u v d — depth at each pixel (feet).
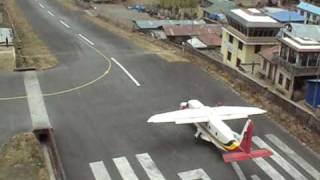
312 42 208.03
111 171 112.68
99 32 269.64
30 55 208.64
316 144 129.49
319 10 379.55
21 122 136.36
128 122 139.74
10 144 122.42
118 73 184.24
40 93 160.04
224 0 453.99
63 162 115.65
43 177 109.09
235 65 256.52
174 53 216.74
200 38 303.89
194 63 200.44
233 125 140.05
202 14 425.28
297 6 401.70
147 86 170.60
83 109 148.05
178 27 324.60
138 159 118.52
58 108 148.15
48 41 242.17
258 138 131.64
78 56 209.87
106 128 135.33
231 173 113.60
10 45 214.69
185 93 164.96
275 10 388.57
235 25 252.42
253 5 451.53
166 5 436.76
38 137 128.16
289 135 134.41
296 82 201.67
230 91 168.04
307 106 187.42
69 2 396.16
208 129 124.47
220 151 123.24
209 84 174.70
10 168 111.65
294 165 118.52
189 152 122.62
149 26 332.60
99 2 453.99
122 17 391.65
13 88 163.63
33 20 302.86
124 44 236.84
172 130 135.13
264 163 118.62
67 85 168.86
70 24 293.64
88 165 114.93
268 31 239.71
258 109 137.28
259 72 229.25
